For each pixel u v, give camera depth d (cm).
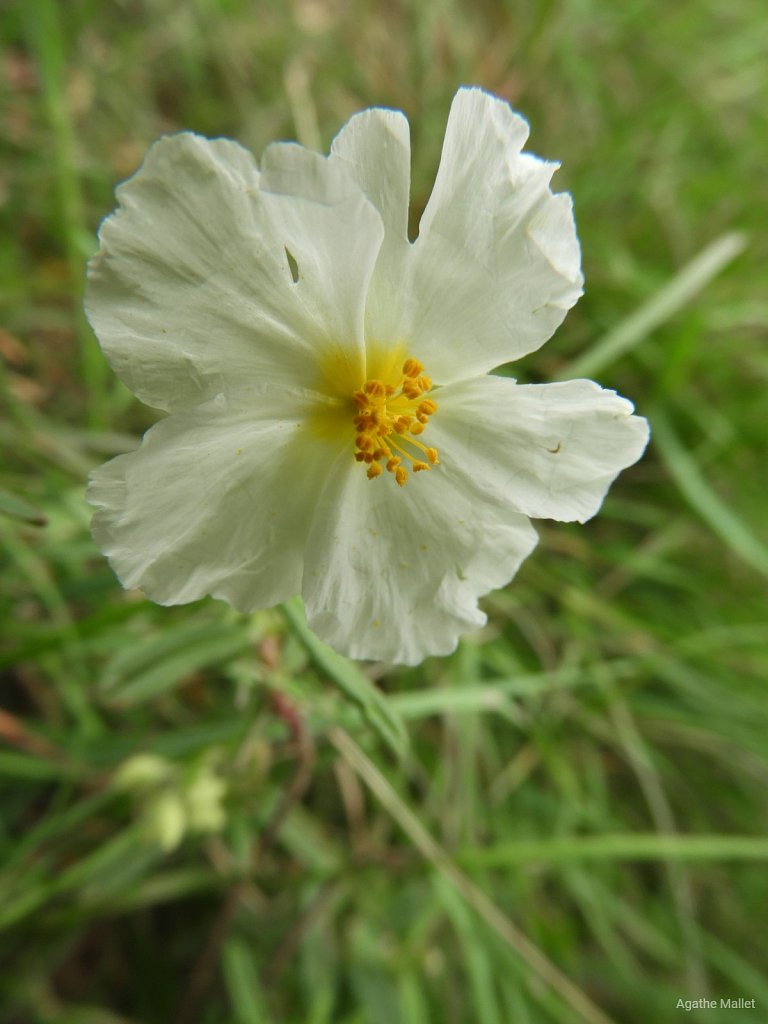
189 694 7
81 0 9
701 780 9
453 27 10
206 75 9
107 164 8
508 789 8
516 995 7
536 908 8
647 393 9
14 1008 7
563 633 8
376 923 7
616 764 9
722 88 11
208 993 7
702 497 9
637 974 8
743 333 10
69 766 6
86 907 6
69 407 8
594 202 10
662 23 11
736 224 10
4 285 7
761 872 9
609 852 7
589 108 10
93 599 7
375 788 6
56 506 6
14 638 7
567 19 10
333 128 9
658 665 8
